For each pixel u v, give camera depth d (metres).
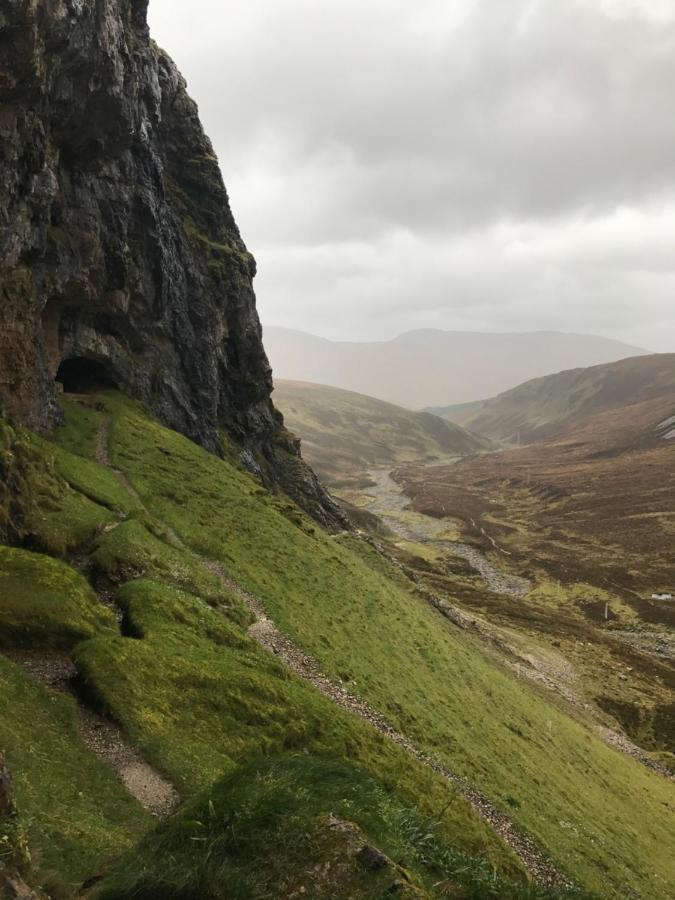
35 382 56.91
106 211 70.06
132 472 58.09
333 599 52.38
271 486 101.44
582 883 31.03
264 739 25.75
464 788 34.09
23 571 28.95
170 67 97.38
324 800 13.59
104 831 16.02
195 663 28.02
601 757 55.94
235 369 101.31
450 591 117.06
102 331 75.38
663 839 45.12
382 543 158.38
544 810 37.56
